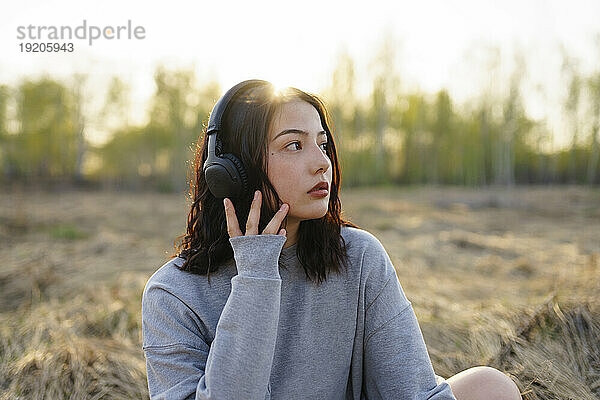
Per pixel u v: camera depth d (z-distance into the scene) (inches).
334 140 49.4
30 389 92.6
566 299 107.3
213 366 42.1
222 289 48.3
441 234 330.3
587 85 970.1
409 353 48.4
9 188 850.1
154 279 48.8
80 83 1021.8
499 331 102.6
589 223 427.8
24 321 140.6
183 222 436.8
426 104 1136.8
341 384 49.9
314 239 48.1
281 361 47.8
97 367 97.1
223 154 46.3
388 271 50.9
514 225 416.8
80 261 244.4
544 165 1080.2
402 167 1168.8
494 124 1066.1
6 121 977.5
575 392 79.7
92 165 1087.0
